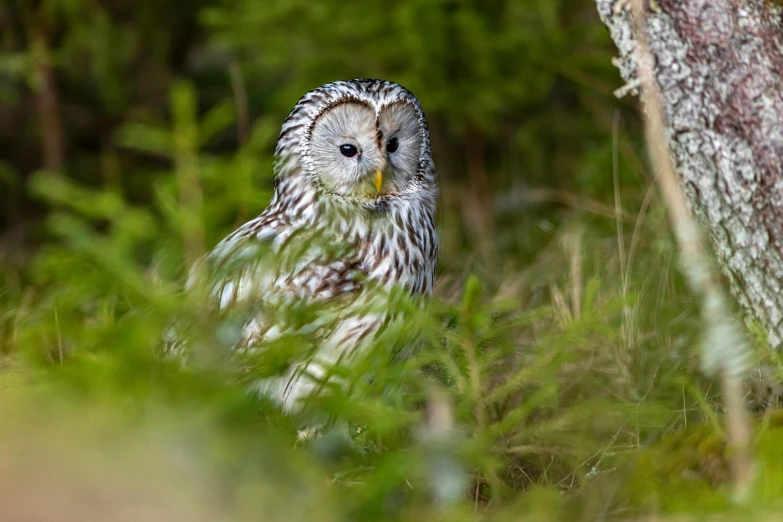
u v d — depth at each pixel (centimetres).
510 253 1417
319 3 1588
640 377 900
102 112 1964
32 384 662
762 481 645
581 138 1697
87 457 584
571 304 1070
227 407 630
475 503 727
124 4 1922
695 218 840
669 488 673
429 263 1067
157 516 568
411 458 662
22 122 1931
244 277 787
